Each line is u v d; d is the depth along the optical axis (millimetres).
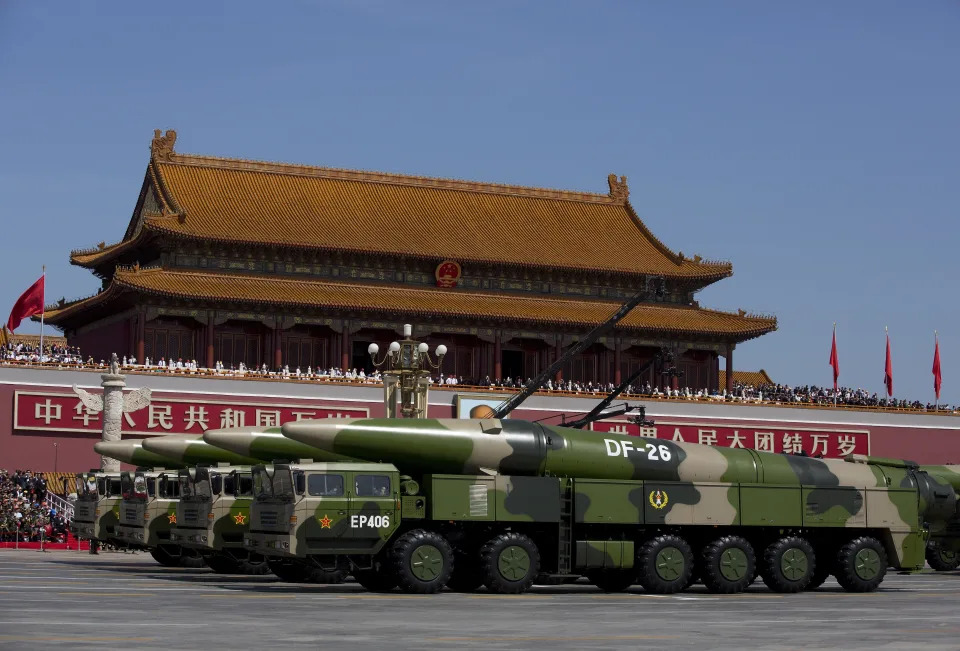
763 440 116125
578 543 46469
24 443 94188
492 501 45312
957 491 61406
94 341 116750
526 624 33781
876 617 38000
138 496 56219
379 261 114438
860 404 122438
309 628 31469
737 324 121750
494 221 123062
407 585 43438
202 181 115375
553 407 110312
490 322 114625
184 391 98250
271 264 111375
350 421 44844
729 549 48188
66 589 41906
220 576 52844
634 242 126375
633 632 32469
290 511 42844
